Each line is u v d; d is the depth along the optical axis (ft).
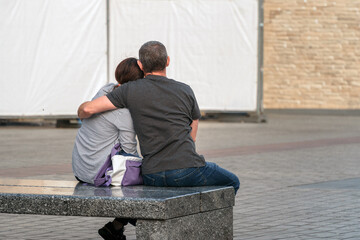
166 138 40.34
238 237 47.67
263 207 59.36
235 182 42.04
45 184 42.60
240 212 57.11
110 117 41.45
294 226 51.29
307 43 209.97
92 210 37.42
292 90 212.02
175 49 167.02
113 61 159.22
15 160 94.53
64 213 38.06
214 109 169.58
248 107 169.17
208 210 39.29
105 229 43.09
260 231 49.65
